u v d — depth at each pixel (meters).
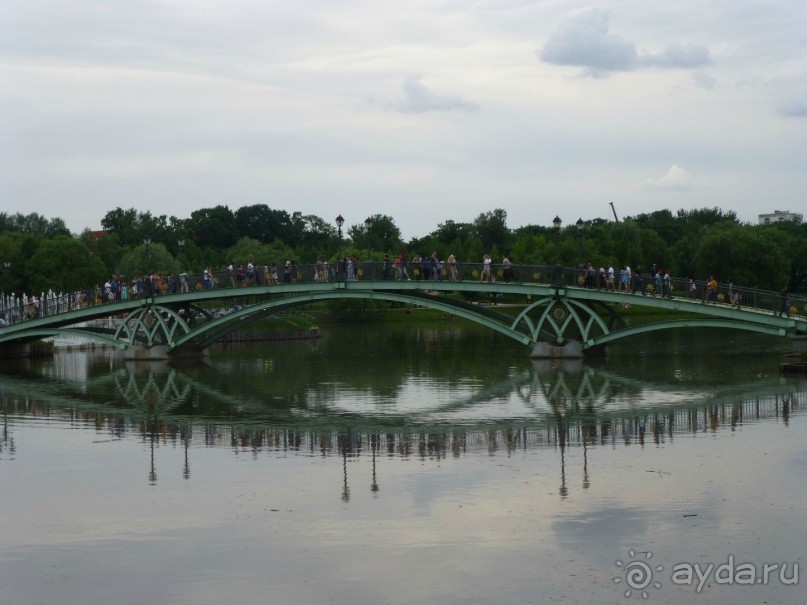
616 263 115.88
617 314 65.06
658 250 131.38
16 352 74.12
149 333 67.50
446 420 37.69
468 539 21.55
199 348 70.75
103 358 73.94
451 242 176.25
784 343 75.12
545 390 46.38
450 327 110.88
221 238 198.75
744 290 55.88
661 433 33.31
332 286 62.53
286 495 25.62
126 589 19.06
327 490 26.06
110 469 29.41
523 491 25.42
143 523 23.33
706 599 18.12
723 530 21.75
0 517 24.08
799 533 21.45
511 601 18.14
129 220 195.75
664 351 67.44
